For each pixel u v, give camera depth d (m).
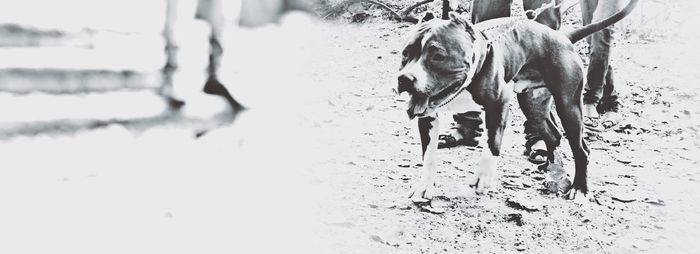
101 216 2.83
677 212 3.41
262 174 3.23
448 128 4.21
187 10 3.33
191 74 3.34
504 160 3.86
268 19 3.52
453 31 3.16
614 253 3.10
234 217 2.96
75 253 2.68
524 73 3.47
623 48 6.03
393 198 3.37
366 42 5.98
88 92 3.17
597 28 3.57
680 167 3.89
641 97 4.91
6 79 3.02
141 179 3.05
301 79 4.13
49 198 2.89
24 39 3.10
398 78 3.13
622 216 3.35
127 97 3.22
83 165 3.03
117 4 3.23
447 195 3.44
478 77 3.27
